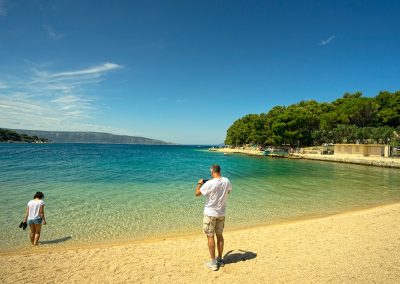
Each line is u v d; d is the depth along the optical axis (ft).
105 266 20.81
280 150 258.16
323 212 41.70
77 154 220.02
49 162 128.77
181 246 25.59
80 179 72.13
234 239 27.50
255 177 86.84
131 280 18.35
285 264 20.86
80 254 23.44
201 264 21.15
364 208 44.65
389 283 17.46
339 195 56.24
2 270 20.03
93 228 32.71
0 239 28.50
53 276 19.03
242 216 39.19
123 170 98.27
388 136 213.46
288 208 44.16
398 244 25.17
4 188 56.65
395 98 263.90
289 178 85.25
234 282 17.98
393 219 34.83
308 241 26.50
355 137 233.76
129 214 38.93
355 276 18.51
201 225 34.32
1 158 152.05
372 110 262.26
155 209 41.86
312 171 111.04
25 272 19.71
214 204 19.63
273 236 28.35
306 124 256.11
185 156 229.66
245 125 376.89
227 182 19.92
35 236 26.99
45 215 37.70
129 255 23.21
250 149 342.23
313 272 19.30
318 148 247.09
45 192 53.26
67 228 32.55
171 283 17.92
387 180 83.87
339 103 321.73
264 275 18.99
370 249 23.86
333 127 282.36
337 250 23.77
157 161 155.74
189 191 57.06
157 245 25.88
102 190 56.85
